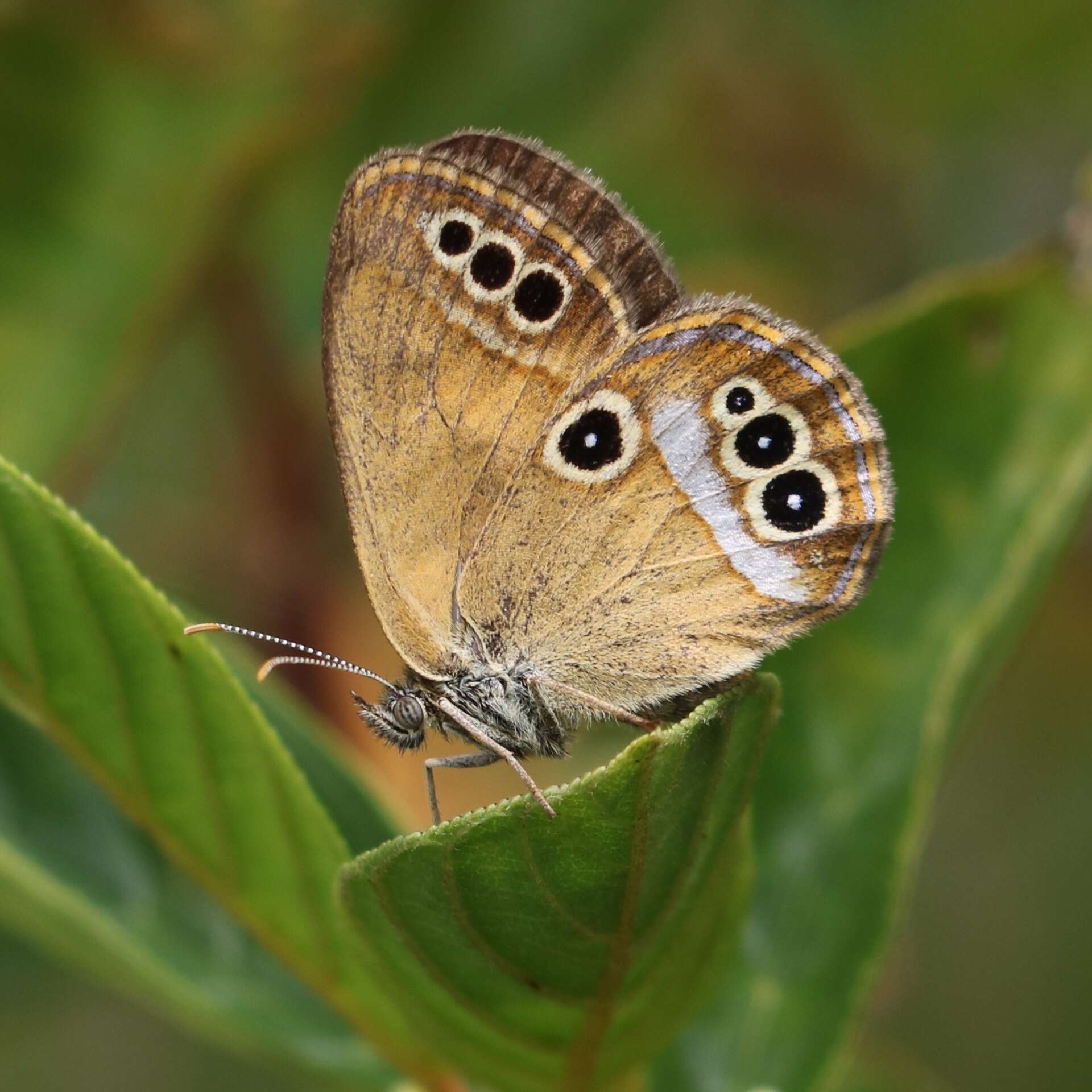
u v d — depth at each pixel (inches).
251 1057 12.1
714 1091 12.0
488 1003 11.7
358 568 12.9
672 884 11.6
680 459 12.1
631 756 11.4
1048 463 12.2
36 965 13.0
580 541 12.2
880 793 12.1
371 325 12.0
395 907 11.6
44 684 11.8
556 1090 11.8
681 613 12.2
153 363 12.9
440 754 12.8
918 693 12.2
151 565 13.0
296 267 13.0
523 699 12.3
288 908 11.9
